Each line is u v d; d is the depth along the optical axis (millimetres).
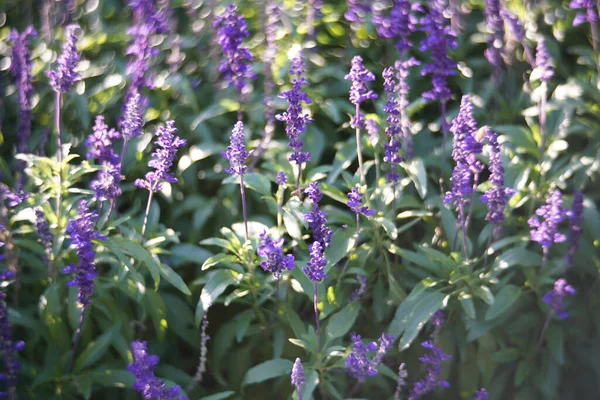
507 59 1393
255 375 1204
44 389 1226
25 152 1347
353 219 1280
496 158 1178
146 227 1300
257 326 1261
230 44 1275
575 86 1330
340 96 1438
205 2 1556
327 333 1217
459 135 1188
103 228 1262
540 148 1277
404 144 1342
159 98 1438
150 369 1119
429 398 1268
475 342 1250
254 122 1401
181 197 1376
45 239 1215
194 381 1241
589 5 1312
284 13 1488
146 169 1397
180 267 1339
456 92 1439
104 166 1245
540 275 1223
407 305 1225
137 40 1382
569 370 1270
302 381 1106
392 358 1260
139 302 1236
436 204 1281
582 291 1269
